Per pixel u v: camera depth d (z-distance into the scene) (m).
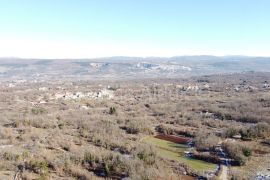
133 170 45.84
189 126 84.19
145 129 76.88
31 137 65.62
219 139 67.50
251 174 48.44
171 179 44.12
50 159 50.03
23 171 45.09
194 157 56.97
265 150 61.22
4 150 54.72
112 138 66.56
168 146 64.88
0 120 84.62
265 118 87.38
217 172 49.16
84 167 48.50
